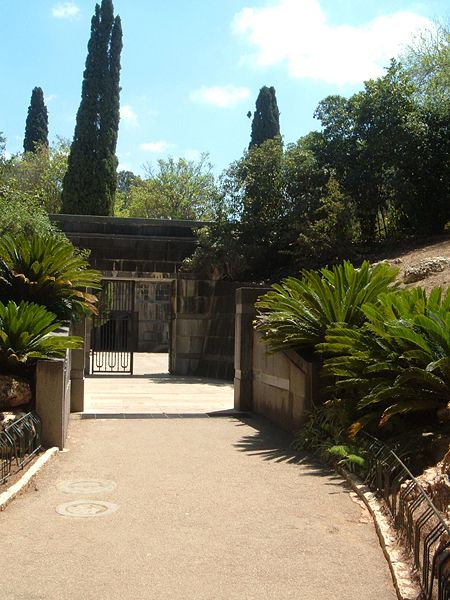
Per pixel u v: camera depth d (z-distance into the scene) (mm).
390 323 6887
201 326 20625
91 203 29109
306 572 4352
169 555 4629
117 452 8203
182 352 20562
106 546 4797
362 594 4008
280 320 9484
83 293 11203
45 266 10828
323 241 18578
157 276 20516
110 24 30000
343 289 9141
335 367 8250
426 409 7094
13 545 4793
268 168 20922
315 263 18859
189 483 6684
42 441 8172
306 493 6324
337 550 4781
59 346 9031
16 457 6922
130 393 15008
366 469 6641
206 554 4664
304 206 19906
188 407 12539
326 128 21312
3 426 7676
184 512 5684
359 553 4723
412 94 21656
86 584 4090
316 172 20594
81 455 8000
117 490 6383
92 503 5914
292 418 9617
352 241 19031
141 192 40688
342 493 6324
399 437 7184
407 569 4246
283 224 20641
